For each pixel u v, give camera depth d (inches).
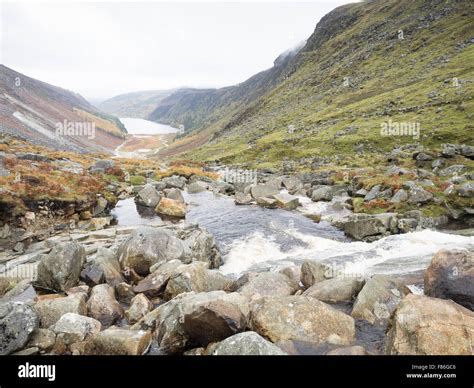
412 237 947.3
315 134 3850.9
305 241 1037.8
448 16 6038.4
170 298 621.6
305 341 432.5
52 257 674.8
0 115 3956.7
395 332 411.2
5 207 954.1
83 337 471.5
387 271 717.9
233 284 672.4
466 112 2903.5
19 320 446.6
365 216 1123.9
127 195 1581.0
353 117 4015.8
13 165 1248.2
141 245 750.5
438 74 4242.1
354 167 2196.1
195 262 677.9
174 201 1346.0
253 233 1119.6
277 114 6373.0
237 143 5260.8
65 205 1128.8
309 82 7313.0
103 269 702.5
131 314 565.9
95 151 5354.3
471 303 493.0
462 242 884.0
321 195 1537.9
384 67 5639.8
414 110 3442.4
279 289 599.8
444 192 1180.5
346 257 848.3
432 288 536.7
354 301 560.1
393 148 2780.5
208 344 451.8
